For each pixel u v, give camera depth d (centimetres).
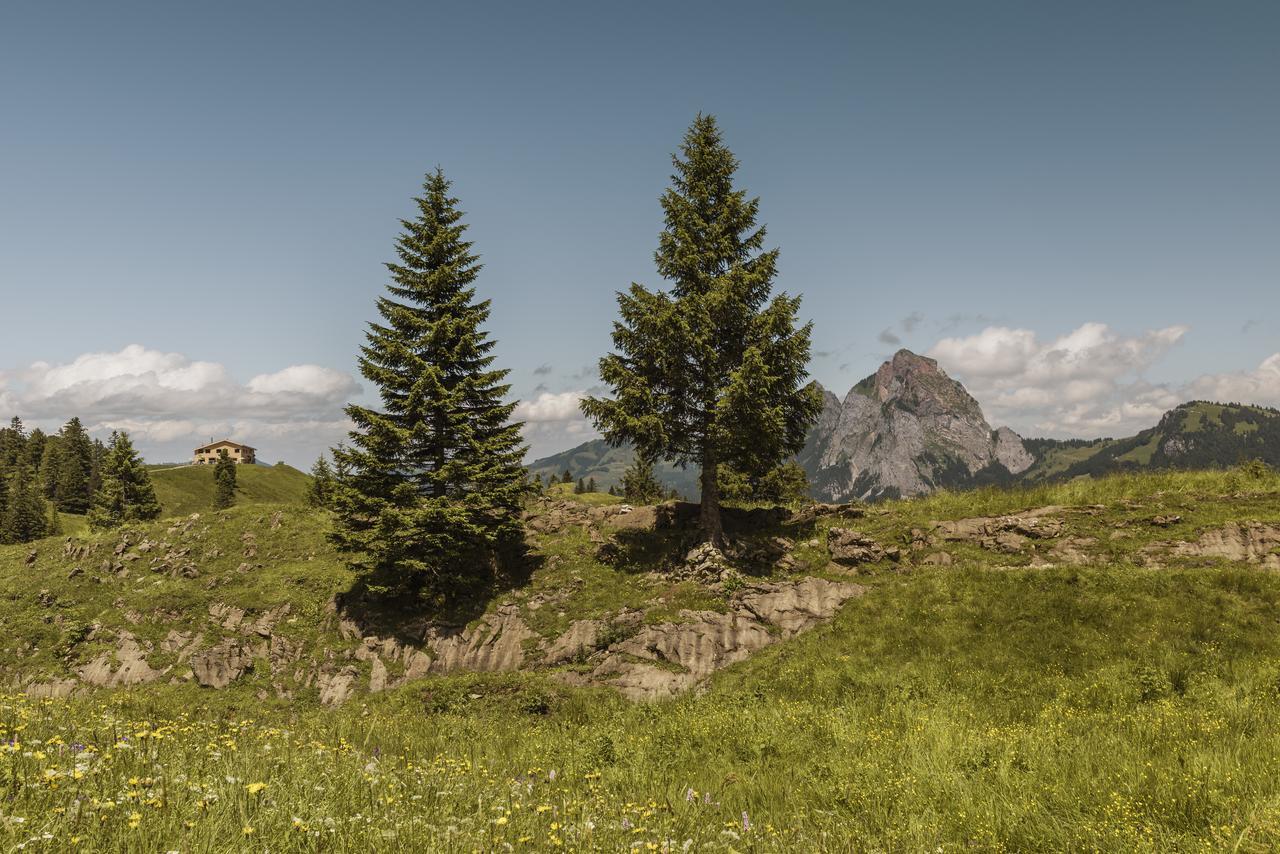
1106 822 713
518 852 535
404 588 2425
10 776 463
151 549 3138
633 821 702
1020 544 2170
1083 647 1577
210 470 15038
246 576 2856
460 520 2361
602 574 2530
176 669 2391
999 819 754
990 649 1656
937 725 1216
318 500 7500
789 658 1850
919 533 2348
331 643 2386
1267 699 1220
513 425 2625
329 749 801
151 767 571
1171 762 884
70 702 1153
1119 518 2161
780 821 791
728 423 2375
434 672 2242
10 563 3281
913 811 812
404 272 2627
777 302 2428
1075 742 1054
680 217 2595
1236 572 1703
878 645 1783
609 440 2536
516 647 2242
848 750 1128
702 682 1898
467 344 2580
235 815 485
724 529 2742
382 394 2542
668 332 2355
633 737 1303
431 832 518
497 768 1023
